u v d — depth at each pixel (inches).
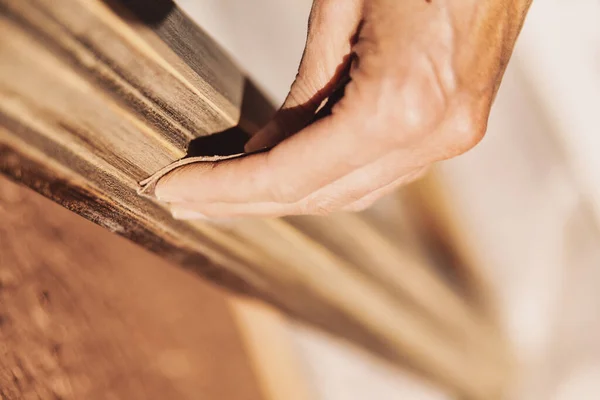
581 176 36.5
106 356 41.1
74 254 44.0
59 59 14.2
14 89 14.1
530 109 35.3
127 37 14.8
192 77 16.1
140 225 17.2
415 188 35.3
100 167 15.6
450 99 14.7
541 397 43.1
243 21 33.5
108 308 44.2
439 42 14.5
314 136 14.9
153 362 45.2
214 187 15.6
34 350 34.7
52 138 14.9
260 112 18.7
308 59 16.0
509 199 38.8
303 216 20.9
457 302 38.6
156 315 48.0
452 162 37.4
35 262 39.9
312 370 49.6
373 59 14.6
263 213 16.3
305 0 36.5
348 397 48.4
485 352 42.2
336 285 25.7
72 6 14.0
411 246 34.2
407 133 14.7
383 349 33.0
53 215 44.1
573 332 40.8
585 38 32.4
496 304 42.1
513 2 14.9
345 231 24.3
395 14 14.6
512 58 33.6
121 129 15.4
